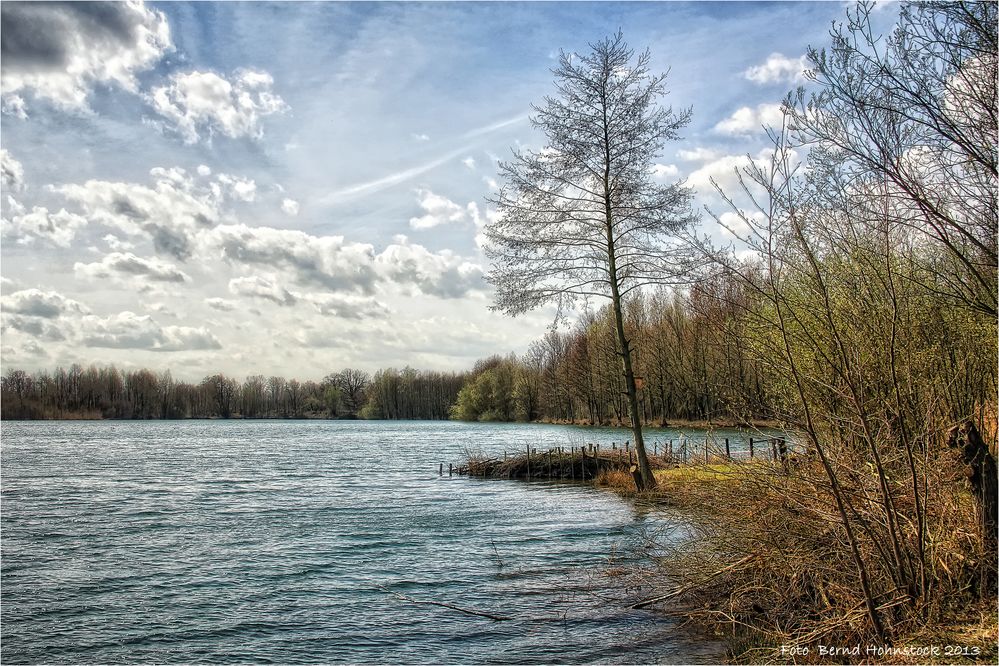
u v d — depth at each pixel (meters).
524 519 18.59
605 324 49.81
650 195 18.19
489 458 33.88
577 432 62.53
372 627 9.73
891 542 6.68
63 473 35.09
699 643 8.09
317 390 174.50
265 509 22.08
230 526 18.80
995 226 6.25
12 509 22.53
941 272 7.43
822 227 7.04
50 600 11.50
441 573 12.68
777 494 7.64
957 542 6.53
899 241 7.06
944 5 5.76
